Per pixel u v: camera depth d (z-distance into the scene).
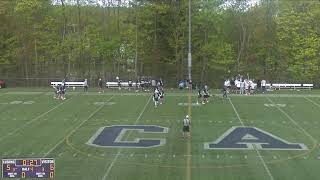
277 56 69.75
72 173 25.16
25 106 45.66
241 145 31.00
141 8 66.12
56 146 30.72
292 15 67.12
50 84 65.38
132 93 55.16
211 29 67.12
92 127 36.34
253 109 44.06
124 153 29.11
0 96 52.38
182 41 65.88
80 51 69.25
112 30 70.94
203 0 65.75
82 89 59.47
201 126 36.66
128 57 69.81
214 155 28.62
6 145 31.02
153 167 26.23
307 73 66.88
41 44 68.44
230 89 57.88
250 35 71.50
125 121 38.47
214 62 66.94
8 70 68.31
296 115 41.22
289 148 30.28
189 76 58.34
